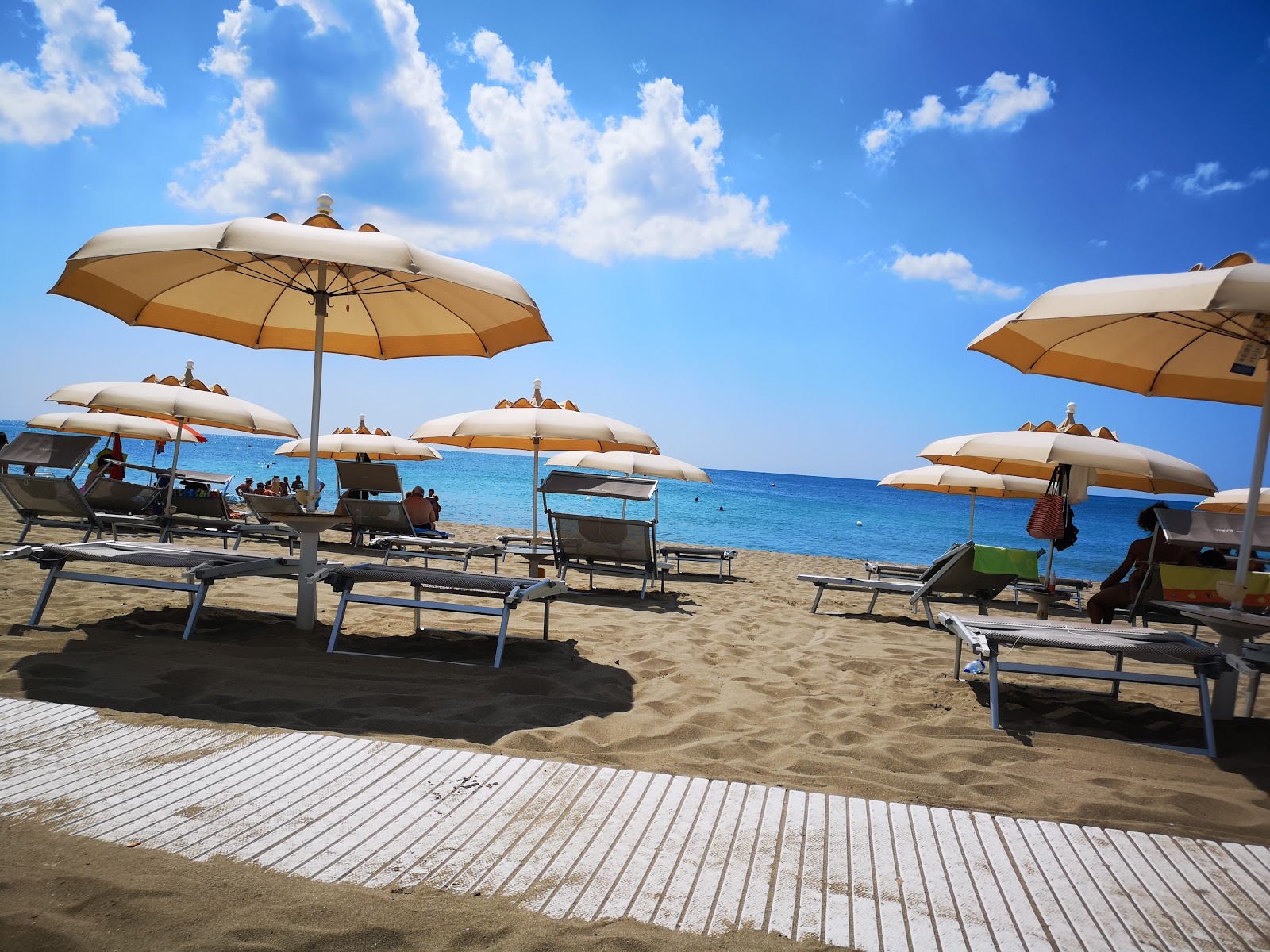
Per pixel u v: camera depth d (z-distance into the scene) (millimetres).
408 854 2180
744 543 24344
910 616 7820
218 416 7891
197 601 4602
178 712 3338
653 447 8078
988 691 4570
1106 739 3719
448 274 3809
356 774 2740
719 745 3334
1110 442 6801
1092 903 2123
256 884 1979
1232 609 3873
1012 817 2699
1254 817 2850
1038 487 9398
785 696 4250
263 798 2500
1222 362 4488
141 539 9922
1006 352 4602
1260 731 3992
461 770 2830
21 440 8180
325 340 5770
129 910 1835
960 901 2098
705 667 4820
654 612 6910
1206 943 1944
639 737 3383
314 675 3990
